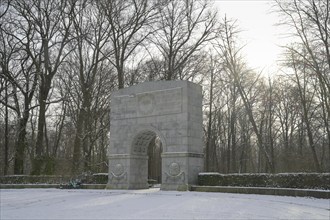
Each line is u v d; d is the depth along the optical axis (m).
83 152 41.06
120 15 40.97
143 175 32.28
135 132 31.16
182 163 28.16
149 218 13.79
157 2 41.19
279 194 23.70
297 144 56.25
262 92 50.38
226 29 40.69
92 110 43.50
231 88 50.75
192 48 42.84
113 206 17.98
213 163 57.50
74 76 44.72
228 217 14.05
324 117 39.12
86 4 41.25
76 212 15.77
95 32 41.84
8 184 36.69
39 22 40.81
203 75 48.09
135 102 31.56
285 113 55.41
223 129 59.34
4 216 14.70
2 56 41.25
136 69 47.47
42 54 42.91
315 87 39.53
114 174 31.70
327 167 53.59
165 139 29.28
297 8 33.41
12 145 52.59
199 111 29.89
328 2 32.16
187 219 13.55
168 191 27.39
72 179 34.66
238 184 26.52
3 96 44.75
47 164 40.53
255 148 71.50
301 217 14.13
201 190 27.23
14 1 40.34
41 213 15.55
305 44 33.53
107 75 46.72
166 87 29.86
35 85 42.75
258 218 13.86
